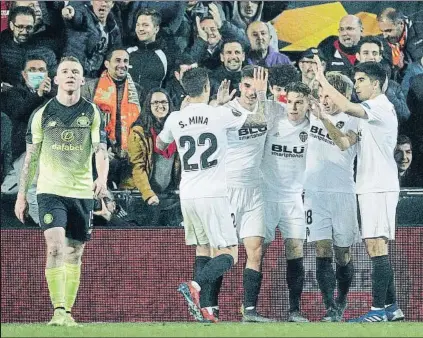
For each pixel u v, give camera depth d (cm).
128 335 2800
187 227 3469
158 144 3478
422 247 3503
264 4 3488
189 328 3100
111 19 3475
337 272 3500
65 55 3466
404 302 3506
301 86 3494
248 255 3481
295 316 3484
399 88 3509
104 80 3472
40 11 3472
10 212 3475
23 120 3456
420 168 3506
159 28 3475
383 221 3503
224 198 3453
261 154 3491
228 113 3469
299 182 3506
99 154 3453
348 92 3509
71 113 3447
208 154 3447
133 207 3481
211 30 3475
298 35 3494
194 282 3359
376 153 3506
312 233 3506
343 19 3500
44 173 3409
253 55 3484
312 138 3506
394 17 3500
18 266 3469
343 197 3509
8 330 3048
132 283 3488
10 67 3466
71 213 3422
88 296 3478
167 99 3478
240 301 3472
